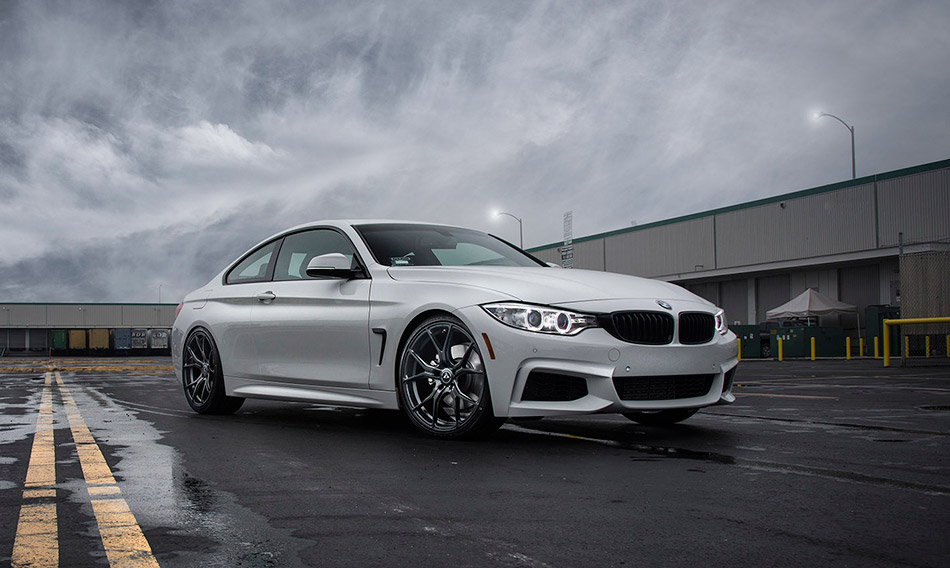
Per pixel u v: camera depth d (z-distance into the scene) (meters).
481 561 1.71
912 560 1.71
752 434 3.82
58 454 3.23
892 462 2.97
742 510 2.18
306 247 4.72
